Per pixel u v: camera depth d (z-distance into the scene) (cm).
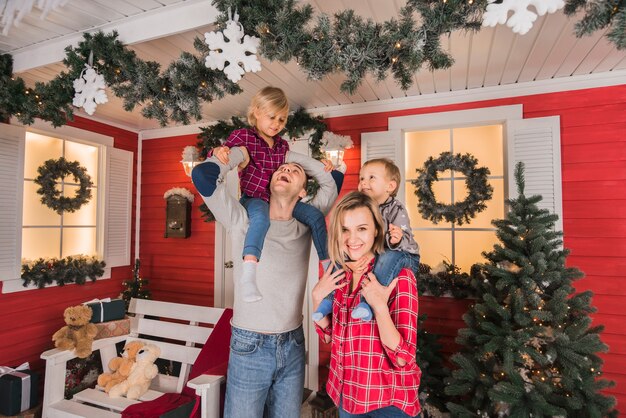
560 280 204
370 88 297
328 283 140
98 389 254
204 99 199
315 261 348
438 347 259
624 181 258
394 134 322
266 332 152
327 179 171
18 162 305
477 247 349
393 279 130
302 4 185
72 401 241
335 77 272
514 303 201
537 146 277
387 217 165
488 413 203
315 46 148
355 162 337
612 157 262
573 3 119
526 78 277
